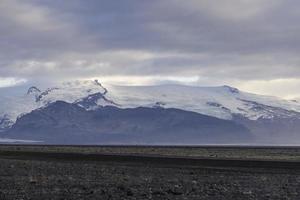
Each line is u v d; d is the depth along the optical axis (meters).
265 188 48.06
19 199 38.59
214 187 48.53
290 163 88.31
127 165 85.75
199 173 68.50
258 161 94.81
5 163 89.12
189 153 162.88
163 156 123.19
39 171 70.00
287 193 43.62
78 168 76.81
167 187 48.06
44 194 41.69
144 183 52.53
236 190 45.84
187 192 43.72
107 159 105.06
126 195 41.06
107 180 56.00
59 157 115.56
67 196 40.38
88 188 46.66
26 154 132.38
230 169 76.06
